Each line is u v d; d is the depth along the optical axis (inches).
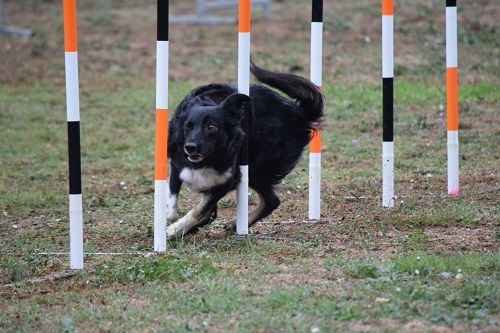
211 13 1342.3
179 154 438.3
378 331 301.0
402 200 518.3
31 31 1187.9
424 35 1059.9
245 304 334.0
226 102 425.4
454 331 299.9
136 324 322.7
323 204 526.0
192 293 353.4
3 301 364.2
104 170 674.8
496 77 896.9
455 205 491.5
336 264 382.6
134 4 1405.0
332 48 1034.7
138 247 438.6
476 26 1063.0
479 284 339.9
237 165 438.6
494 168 598.2
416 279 354.6
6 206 576.7
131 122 815.7
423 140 695.1
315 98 458.9
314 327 306.0
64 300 360.2
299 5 1317.7
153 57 1059.3
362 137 722.8
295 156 465.4
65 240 476.4
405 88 854.5
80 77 982.4
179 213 525.0
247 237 436.8
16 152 734.5
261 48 1043.3
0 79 983.6
